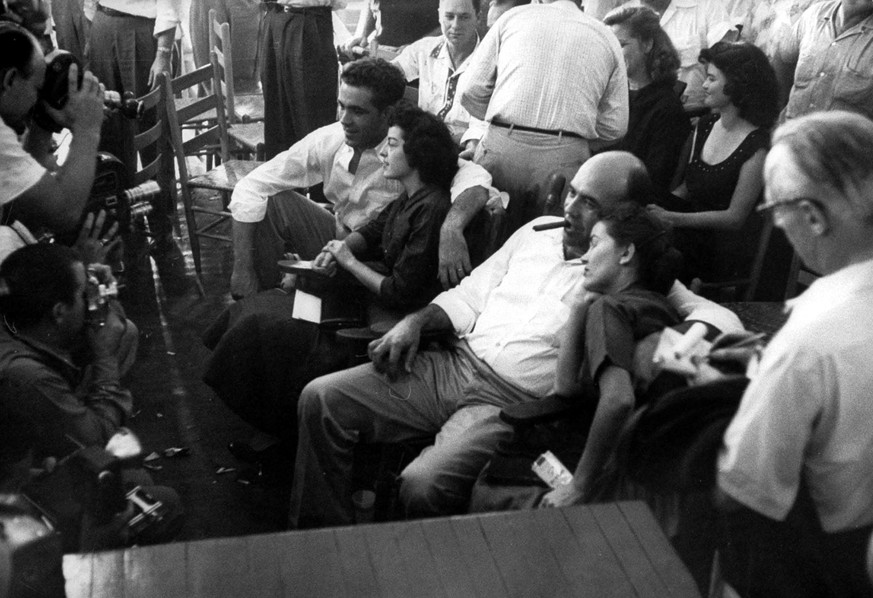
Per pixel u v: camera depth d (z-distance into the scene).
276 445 3.31
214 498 3.08
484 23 4.91
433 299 3.07
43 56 2.61
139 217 3.91
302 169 3.56
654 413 1.92
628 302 2.22
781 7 4.46
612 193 2.57
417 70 4.75
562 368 2.34
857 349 1.53
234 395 3.16
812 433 1.59
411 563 1.78
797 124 1.62
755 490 1.64
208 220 5.29
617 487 2.07
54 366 2.29
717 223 3.13
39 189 2.55
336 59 5.52
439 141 3.00
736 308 2.71
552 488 2.29
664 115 3.60
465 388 2.79
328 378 2.78
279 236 3.65
